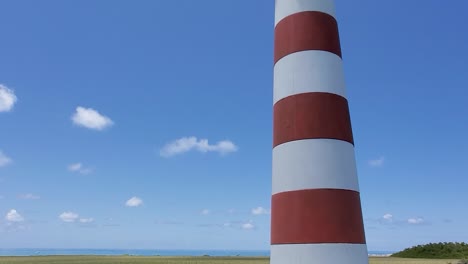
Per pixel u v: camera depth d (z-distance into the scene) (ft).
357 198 38.55
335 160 37.93
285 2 44.11
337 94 40.37
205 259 282.77
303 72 40.32
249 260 268.82
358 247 36.63
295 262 35.73
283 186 38.19
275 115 41.60
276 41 44.21
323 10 43.06
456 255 291.38
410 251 325.62
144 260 248.93
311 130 38.40
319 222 35.99
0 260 233.55
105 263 207.21
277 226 37.96
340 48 43.73
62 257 293.43
